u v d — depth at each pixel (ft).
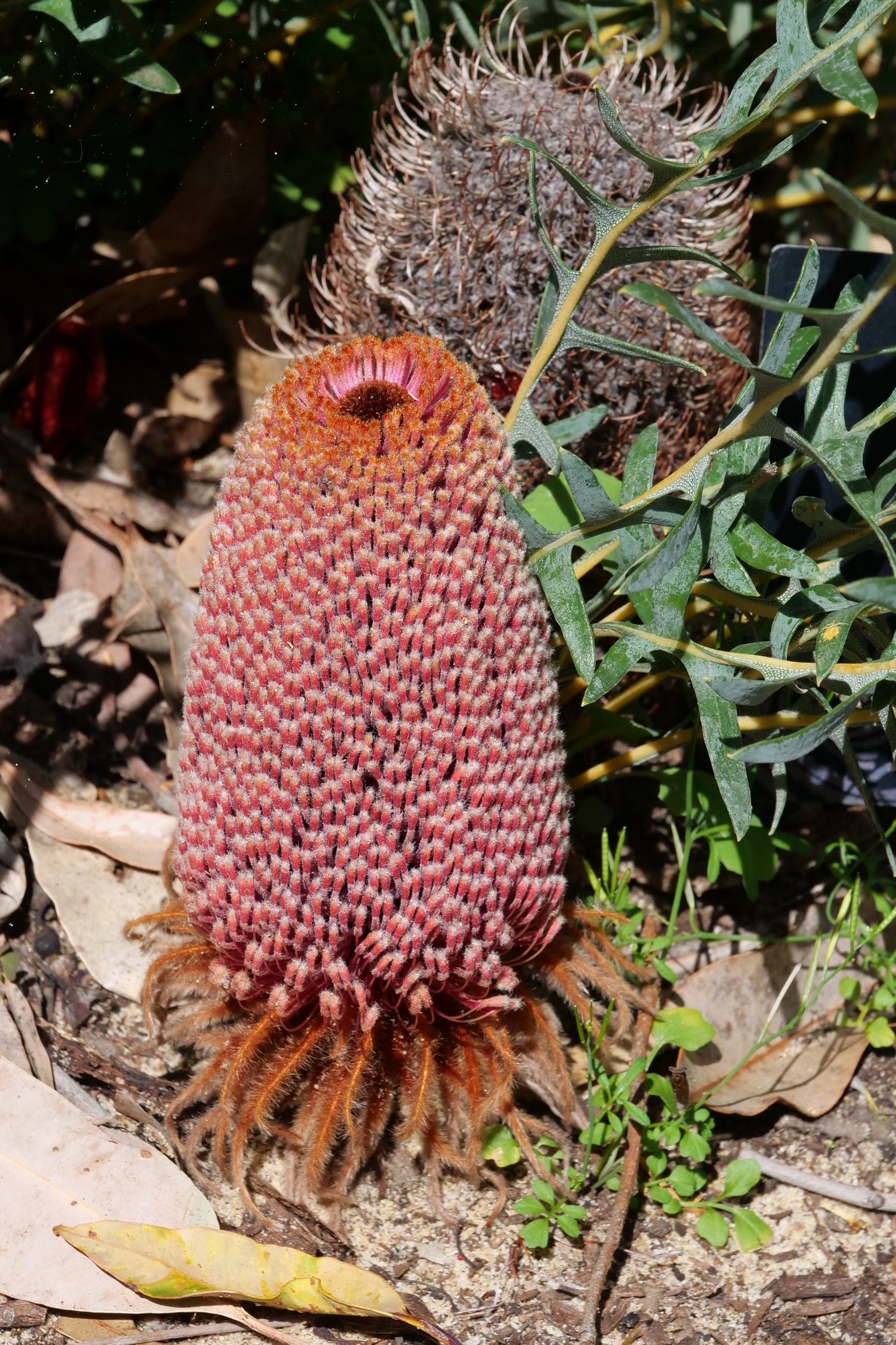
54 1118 1.39
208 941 1.44
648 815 1.73
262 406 1.37
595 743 1.68
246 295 1.94
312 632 1.33
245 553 1.34
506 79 1.65
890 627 1.61
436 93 1.64
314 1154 1.38
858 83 1.32
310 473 1.33
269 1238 1.40
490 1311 1.39
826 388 1.50
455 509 1.34
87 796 1.67
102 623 1.73
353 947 1.36
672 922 1.56
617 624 1.46
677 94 1.71
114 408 1.88
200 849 1.37
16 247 1.90
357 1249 1.42
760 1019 1.58
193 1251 1.34
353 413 1.35
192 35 1.85
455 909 1.34
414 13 1.69
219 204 1.85
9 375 1.81
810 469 1.64
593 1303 1.39
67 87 1.82
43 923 1.58
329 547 1.33
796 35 1.36
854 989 1.58
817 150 2.11
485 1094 1.42
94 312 1.86
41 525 1.79
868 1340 1.41
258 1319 1.36
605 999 1.54
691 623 1.65
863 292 1.45
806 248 1.63
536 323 1.54
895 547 1.51
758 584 1.57
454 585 1.33
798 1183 1.51
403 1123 1.45
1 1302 1.35
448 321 1.60
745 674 1.55
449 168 1.61
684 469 1.43
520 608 1.37
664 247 1.43
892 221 1.23
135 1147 1.39
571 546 1.44
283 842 1.33
